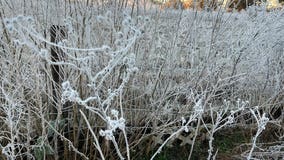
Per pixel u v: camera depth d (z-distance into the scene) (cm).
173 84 279
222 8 292
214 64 284
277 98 292
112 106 228
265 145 278
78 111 232
